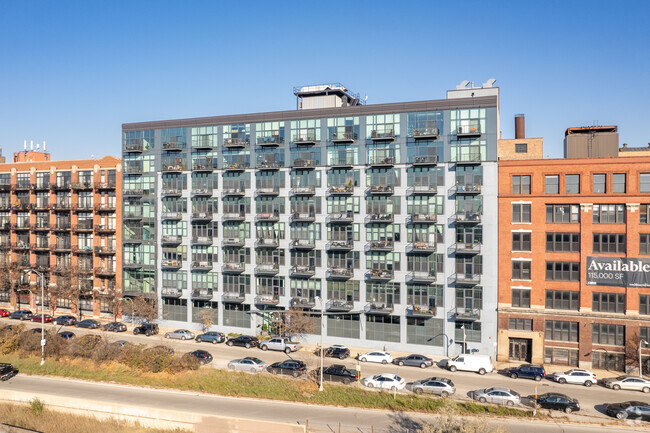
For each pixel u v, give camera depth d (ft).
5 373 165.89
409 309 194.59
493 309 185.16
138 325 225.35
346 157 202.90
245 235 217.36
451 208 189.98
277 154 212.23
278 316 211.41
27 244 266.16
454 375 168.04
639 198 171.83
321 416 133.39
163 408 137.59
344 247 201.05
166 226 230.89
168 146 225.56
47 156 302.04
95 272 244.42
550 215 180.96
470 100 188.03
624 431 124.06
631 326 170.91
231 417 127.03
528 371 163.53
